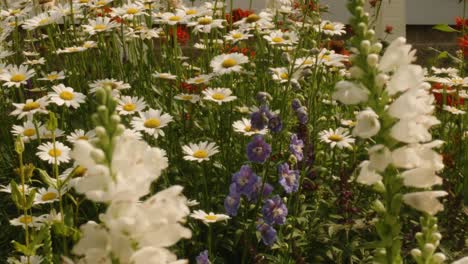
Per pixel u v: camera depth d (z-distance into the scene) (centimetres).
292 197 387
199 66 584
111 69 524
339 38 852
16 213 409
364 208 391
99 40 526
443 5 993
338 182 385
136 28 530
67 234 255
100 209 380
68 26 596
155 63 546
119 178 127
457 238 360
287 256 331
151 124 396
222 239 367
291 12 566
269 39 503
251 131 407
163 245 128
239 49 576
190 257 353
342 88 172
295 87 433
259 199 344
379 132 168
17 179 423
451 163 414
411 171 171
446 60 786
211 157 412
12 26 543
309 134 384
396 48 166
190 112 478
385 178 174
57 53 504
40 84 535
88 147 131
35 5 565
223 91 430
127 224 120
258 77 522
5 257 369
